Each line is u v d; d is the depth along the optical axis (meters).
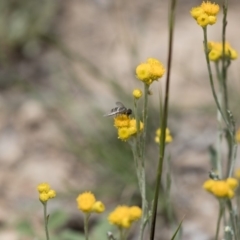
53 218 6.47
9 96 9.59
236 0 10.74
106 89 9.47
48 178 8.09
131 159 7.64
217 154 5.16
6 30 10.55
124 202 7.36
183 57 9.88
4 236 7.07
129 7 11.18
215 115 8.72
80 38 10.73
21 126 8.98
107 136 8.14
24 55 10.45
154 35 10.48
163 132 3.79
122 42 10.38
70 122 8.93
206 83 9.38
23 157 8.47
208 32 10.22
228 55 4.81
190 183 7.66
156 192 3.92
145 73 3.73
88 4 11.41
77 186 7.84
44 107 9.22
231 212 4.55
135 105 3.89
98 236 6.20
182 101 9.03
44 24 10.71
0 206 7.62
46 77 9.96
